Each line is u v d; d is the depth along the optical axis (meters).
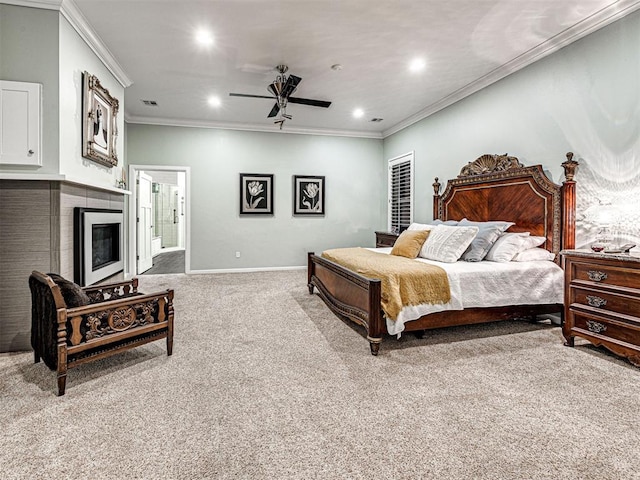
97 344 2.12
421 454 1.50
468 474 1.39
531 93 3.62
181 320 3.45
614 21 2.81
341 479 1.36
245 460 1.47
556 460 1.47
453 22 3.01
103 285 2.80
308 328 3.20
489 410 1.85
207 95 4.80
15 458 1.47
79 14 2.83
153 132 5.88
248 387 2.10
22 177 2.43
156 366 2.38
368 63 3.81
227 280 5.56
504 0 2.70
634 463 1.45
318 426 1.71
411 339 2.92
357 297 2.90
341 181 6.86
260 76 4.16
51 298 2.01
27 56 2.57
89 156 3.07
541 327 3.26
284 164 6.54
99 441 1.59
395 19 2.97
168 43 3.37
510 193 3.83
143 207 6.80
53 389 2.05
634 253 2.55
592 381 2.17
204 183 6.15
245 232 6.39
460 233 3.38
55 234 2.60
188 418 1.77
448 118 4.96
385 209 6.95
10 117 2.54
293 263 6.66
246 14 2.90
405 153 6.13
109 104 3.58
